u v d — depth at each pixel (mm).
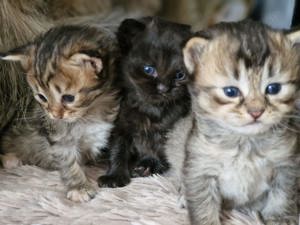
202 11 487
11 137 421
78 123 357
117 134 387
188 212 315
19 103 419
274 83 272
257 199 320
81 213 333
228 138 291
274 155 294
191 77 292
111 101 368
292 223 312
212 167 299
